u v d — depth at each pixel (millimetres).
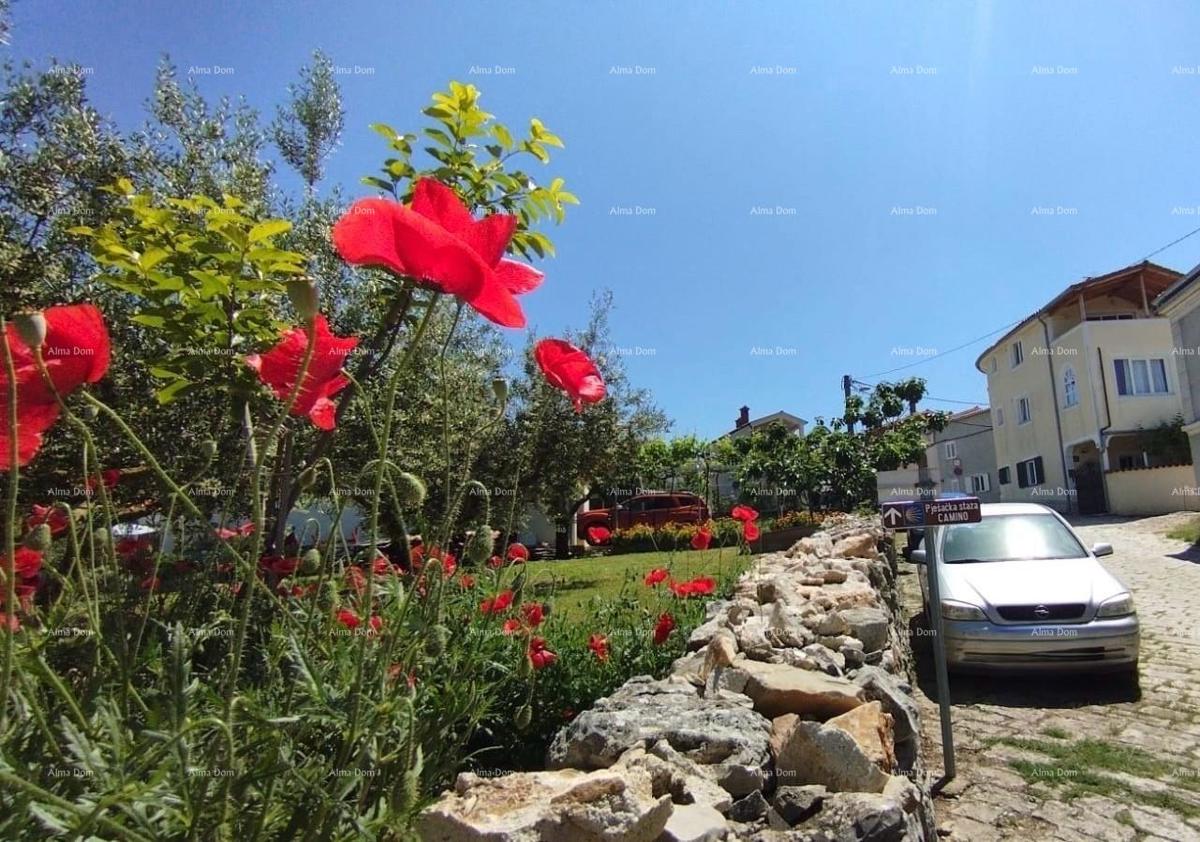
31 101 5754
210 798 1102
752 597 4664
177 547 2551
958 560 6781
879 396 24500
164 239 2713
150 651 1522
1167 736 4621
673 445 38688
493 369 10469
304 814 1230
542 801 1640
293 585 2021
